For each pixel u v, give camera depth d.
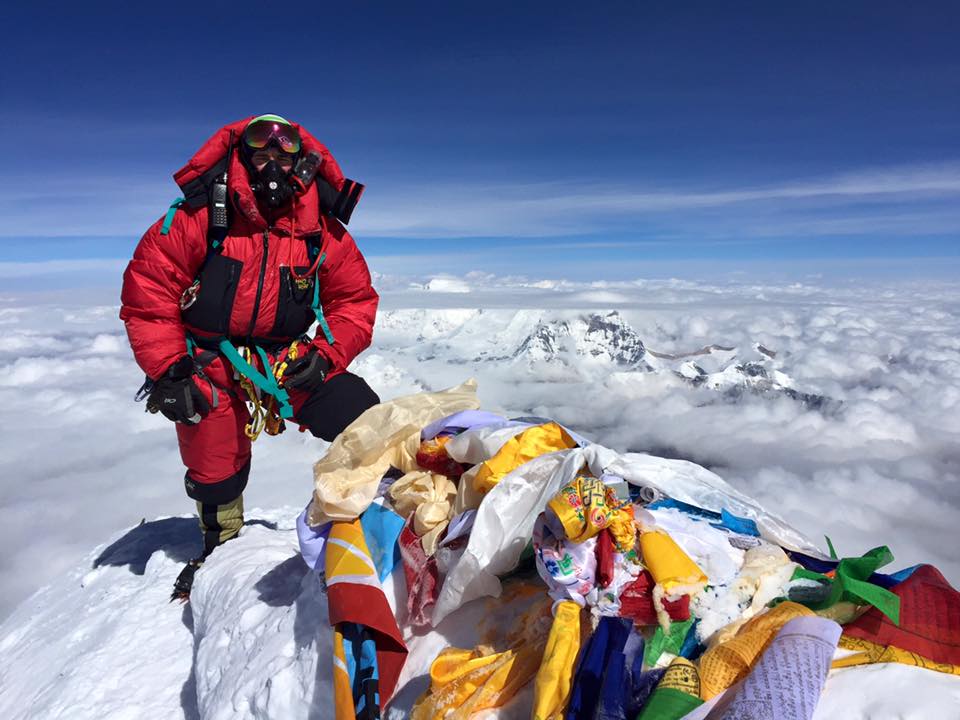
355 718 2.52
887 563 2.25
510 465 2.96
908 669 1.90
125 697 3.89
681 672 1.99
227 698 3.17
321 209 4.17
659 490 2.76
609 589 2.31
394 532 3.26
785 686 1.78
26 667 4.93
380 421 3.48
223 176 3.85
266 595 3.85
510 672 2.28
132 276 4.02
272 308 4.13
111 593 5.48
